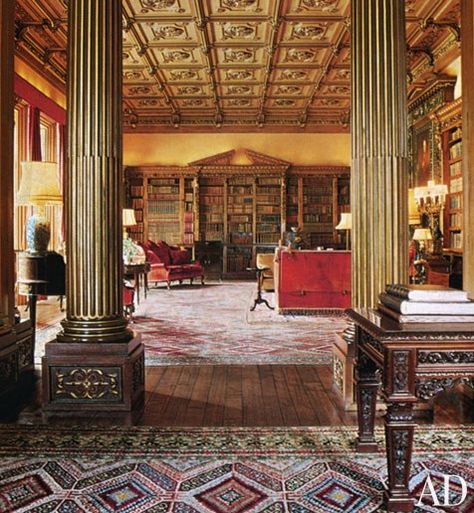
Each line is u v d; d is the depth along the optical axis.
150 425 3.47
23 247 9.85
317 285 8.46
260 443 3.13
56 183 5.48
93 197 3.96
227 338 6.58
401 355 2.21
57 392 3.79
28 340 4.77
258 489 2.53
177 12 8.80
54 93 11.44
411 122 12.58
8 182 4.43
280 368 5.04
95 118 3.97
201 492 2.50
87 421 3.56
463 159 4.50
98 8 3.98
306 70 11.74
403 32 4.05
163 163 15.84
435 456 2.92
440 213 10.58
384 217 3.97
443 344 2.21
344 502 2.39
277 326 7.47
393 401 2.21
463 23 4.45
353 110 4.14
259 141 15.83
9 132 4.42
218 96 13.73
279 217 15.72
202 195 15.74
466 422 3.52
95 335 3.86
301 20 9.08
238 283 14.64
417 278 8.67
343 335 4.12
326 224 15.69
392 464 2.29
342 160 15.83
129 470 2.75
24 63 9.73
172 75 12.12
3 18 4.32
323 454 2.95
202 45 10.14
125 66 11.43
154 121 15.70
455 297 2.41
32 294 4.91
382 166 3.97
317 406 3.89
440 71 10.56
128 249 9.22
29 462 2.86
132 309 7.89
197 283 14.70
